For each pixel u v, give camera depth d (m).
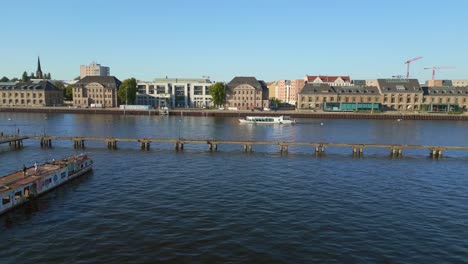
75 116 157.88
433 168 56.19
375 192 41.31
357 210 34.62
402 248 26.50
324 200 37.69
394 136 99.88
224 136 94.81
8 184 35.84
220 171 51.44
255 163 57.94
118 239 27.33
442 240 28.09
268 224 30.53
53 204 35.78
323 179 47.34
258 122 134.00
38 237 27.78
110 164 55.91
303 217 32.38
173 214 32.75
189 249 25.70
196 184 43.62
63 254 24.94
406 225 31.03
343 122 144.62
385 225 30.91
